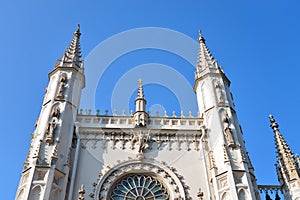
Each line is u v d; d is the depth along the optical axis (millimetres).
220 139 30688
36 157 26688
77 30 43125
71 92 33969
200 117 34719
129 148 31188
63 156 28516
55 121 30266
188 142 32094
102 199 27547
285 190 30734
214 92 35406
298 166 31562
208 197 27719
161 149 31344
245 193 26234
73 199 27047
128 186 29047
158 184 29156
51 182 25469
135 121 33125
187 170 29844
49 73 36531
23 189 25594
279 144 33250
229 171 27375
